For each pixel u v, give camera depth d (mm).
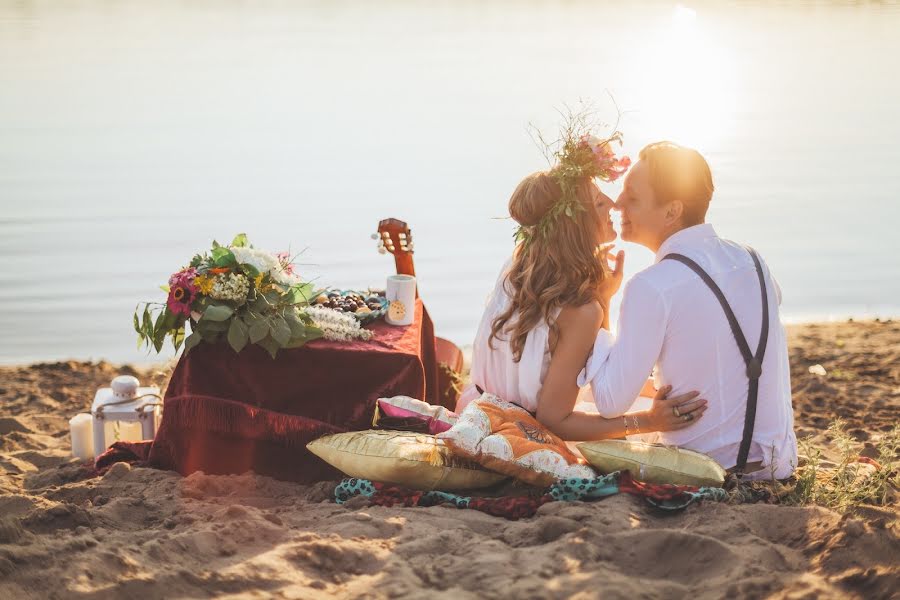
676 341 3770
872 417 5961
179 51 30359
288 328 4211
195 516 3564
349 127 18953
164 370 7031
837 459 5016
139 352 7922
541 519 3314
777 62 30234
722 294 3748
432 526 3375
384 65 28078
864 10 52719
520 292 3957
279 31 37094
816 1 60344
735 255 3836
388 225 4934
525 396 4023
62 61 26969
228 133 18109
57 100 20812
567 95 22969
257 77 25219
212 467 4355
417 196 13430
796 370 7137
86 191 13227
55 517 3424
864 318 8875
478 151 16703
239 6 47906
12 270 9836
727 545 3045
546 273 3920
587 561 3016
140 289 9391
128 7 45344
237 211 12406
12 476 4695
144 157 15734
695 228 3846
